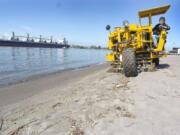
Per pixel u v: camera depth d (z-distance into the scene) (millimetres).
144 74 7305
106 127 3111
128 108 3863
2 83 9531
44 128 3338
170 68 9328
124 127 3070
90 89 5980
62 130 3172
